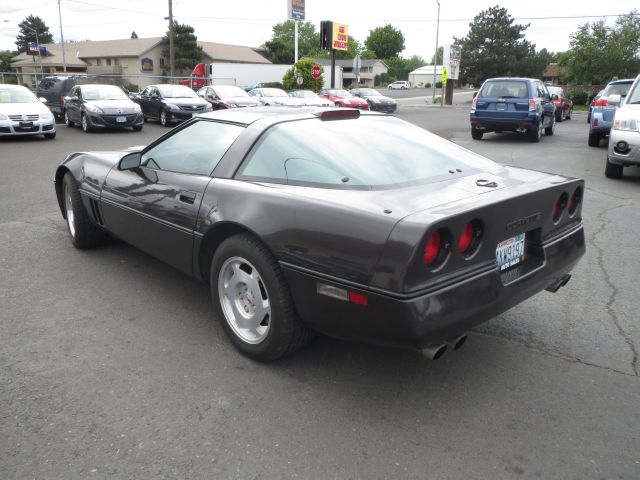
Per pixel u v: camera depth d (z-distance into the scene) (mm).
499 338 3426
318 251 2555
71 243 5152
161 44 68312
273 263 2814
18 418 2541
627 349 3293
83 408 2627
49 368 2977
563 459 2330
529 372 3023
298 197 2723
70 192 4770
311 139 3098
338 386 2854
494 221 2555
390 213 2412
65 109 17906
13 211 6391
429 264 2357
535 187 2867
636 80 9320
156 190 3607
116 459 2291
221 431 2482
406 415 2621
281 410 2645
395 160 3049
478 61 62688
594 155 11883
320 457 2324
